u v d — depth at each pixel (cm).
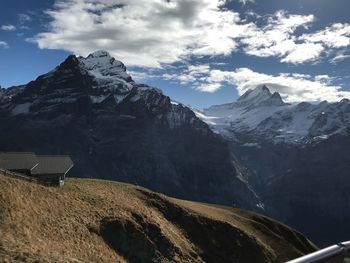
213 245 8238
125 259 6134
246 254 8438
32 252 3553
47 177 8931
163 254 6806
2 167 8538
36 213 5609
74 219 6144
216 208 11506
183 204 9662
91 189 8162
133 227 6712
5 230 4597
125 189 9062
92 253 5475
